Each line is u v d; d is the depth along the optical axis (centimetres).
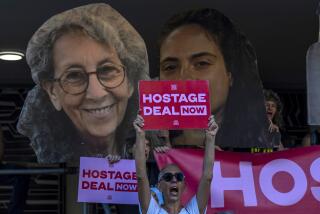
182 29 586
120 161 541
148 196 452
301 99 859
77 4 577
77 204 805
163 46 590
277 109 627
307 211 539
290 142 741
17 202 591
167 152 533
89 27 564
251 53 580
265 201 539
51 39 563
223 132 573
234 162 544
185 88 476
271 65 757
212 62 580
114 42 565
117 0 572
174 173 456
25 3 565
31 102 565
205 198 464
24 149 805
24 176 598
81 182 538
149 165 559
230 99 578
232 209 536
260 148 586
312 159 546
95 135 562
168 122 471
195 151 533
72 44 562
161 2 575
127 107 564
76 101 562
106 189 538
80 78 563
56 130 563
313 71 558
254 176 543
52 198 804
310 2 572
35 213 799
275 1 571
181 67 583
